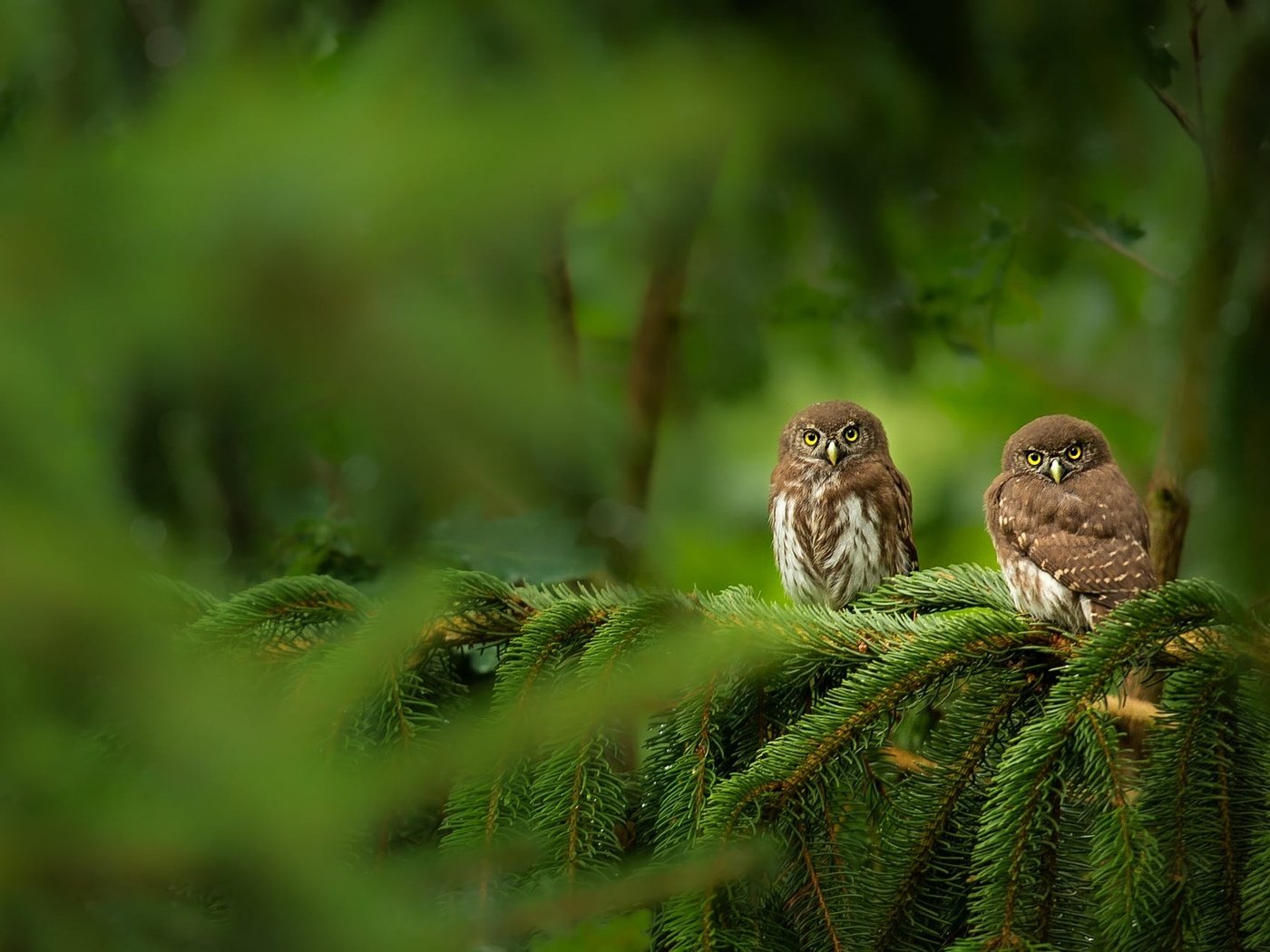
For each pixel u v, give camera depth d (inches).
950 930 228.2
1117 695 259.4
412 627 79.7
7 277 55.9
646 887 96.1
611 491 62.1
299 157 55.7
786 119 58.9
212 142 56.3
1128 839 206.2
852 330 464.4
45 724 64.0
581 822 222.2
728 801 222.7
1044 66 184.7
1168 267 441.7
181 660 69.3
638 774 253.4
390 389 57.5
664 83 57.2
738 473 602.5
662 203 76.1
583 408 60.4
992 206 353.7
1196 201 362.6
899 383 463.2
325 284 56.3
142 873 68.4
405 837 218.2
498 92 59.1
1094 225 379.6
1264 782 216.1
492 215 55.5
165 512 83.9
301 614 237.0
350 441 61.9
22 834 65.8
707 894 211.8
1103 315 553.0
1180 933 207.0
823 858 228.5
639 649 238.1
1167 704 221.3
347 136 56.1
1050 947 205.6
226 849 68.9
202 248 55.8
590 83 58.1
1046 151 200.8
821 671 255.1
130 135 58.3
